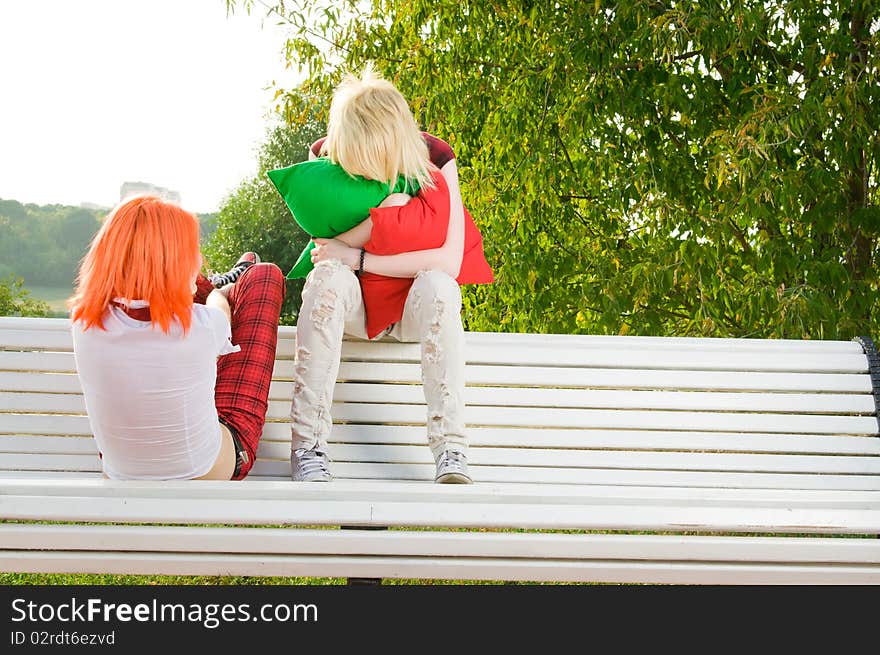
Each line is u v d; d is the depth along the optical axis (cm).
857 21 498
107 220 216
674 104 513
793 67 511
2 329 279
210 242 2428
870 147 484
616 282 515
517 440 282
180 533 191
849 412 292
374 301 266
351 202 258
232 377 247
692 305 539
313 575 195
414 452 280
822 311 447
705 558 196
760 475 281
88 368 213
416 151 262
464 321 593
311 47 634
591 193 575
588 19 527
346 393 282
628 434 284
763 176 461
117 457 222
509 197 552
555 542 194
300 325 253
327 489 199
